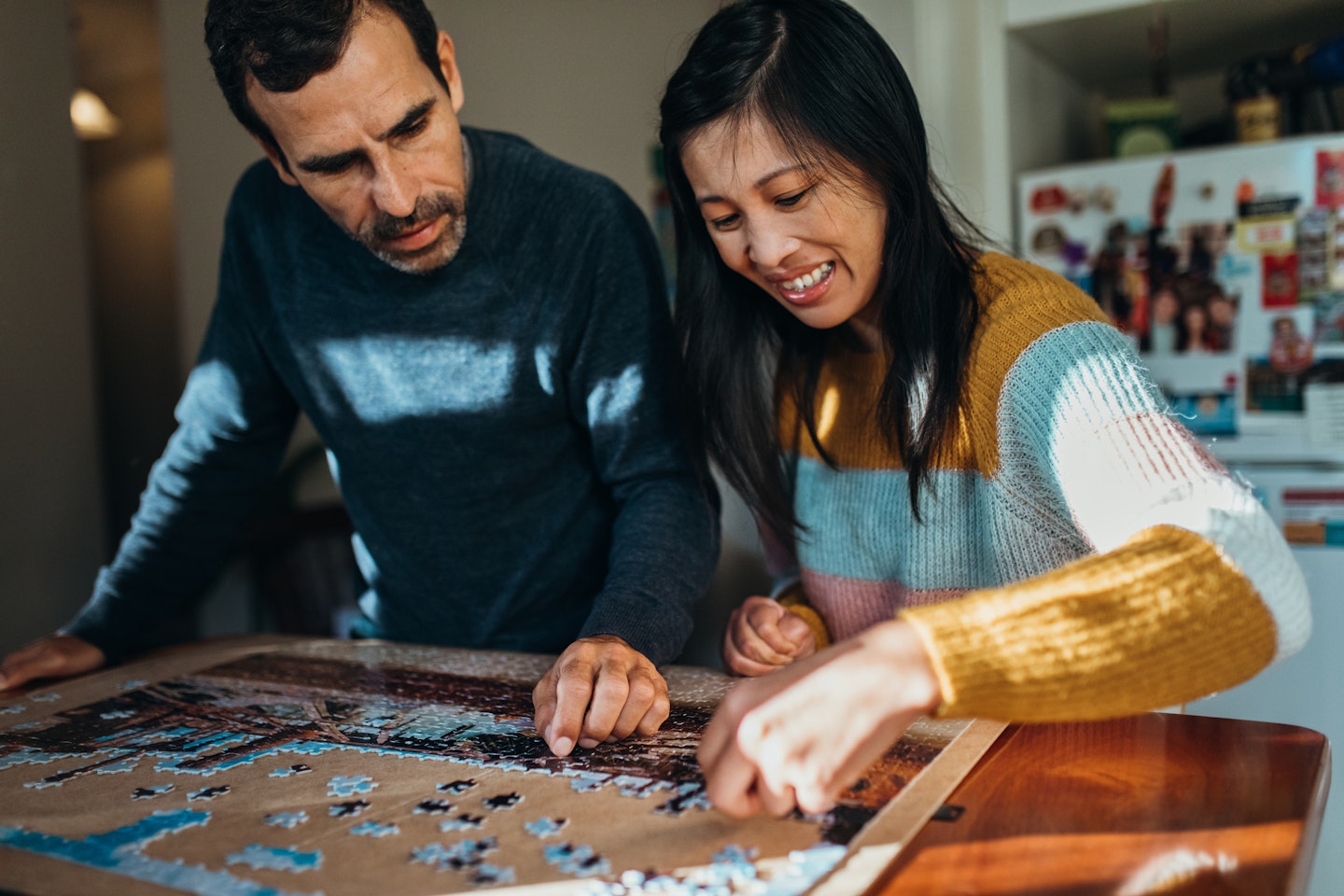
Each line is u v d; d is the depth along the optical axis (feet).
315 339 4.85
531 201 4.59
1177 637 2.34
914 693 2.25
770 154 3.47
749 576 6.52
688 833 2.44
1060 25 7.57
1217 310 7.43
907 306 3.77
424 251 4.25
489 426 4.72
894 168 3.59
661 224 11.90
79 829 2.61
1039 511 3.49
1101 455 2.83
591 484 4.97
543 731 3.18
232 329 5.14
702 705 3.42
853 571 4.33
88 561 9.80
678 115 3.61
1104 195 7.66
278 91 3.70
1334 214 7.09
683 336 4.35
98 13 13.47
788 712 2.25
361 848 2.43
